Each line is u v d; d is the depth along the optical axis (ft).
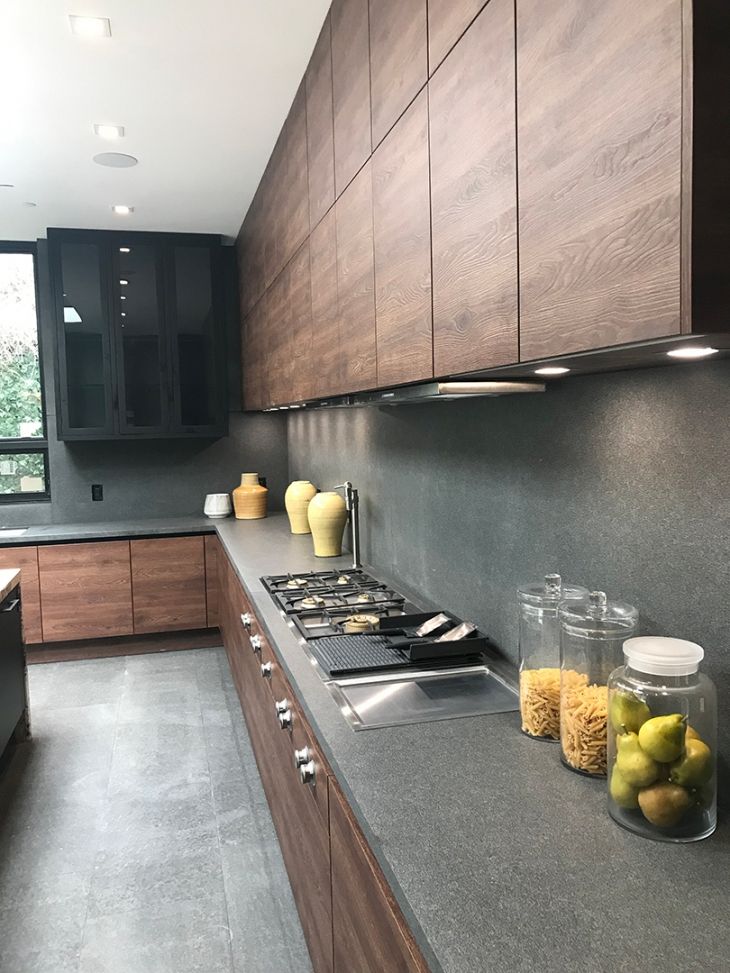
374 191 6.03
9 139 10.53
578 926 3.08
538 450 5.69
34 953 6.81
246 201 13.83
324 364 8.10
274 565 11.07
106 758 10.78
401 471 9.09
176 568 15.88
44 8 7.20
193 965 6.64
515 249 3.70
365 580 9.61
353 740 4.94
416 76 4.99
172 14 7.38
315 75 8.09
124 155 11.25
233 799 9.55
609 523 4.83
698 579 4.04
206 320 16.39
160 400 16.25
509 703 5.58
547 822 3.90
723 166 2.51
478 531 6.84
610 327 2.95
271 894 7.63
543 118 3.39
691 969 2.83
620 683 3.84
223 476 17.84
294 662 6.55
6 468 16.97
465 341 4.35
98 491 17.12
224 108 9.61
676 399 4.14
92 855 8.33
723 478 3.83
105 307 15.87
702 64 2.46
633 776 3.70
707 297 2.52
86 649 15.84
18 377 16.80
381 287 5.93
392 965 3.57
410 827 3.87
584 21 3.04
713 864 3.51
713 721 3.70
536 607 5.03
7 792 9.80
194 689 13.62
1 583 10.39
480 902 3.25
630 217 2.80
